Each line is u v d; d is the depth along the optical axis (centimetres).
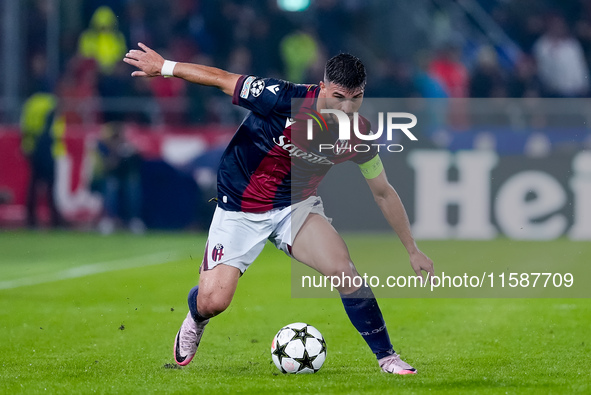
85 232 5441
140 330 2477
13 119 5597
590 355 2081
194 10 6341
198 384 1744
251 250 1872
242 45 6262
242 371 1903
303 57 6350
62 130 5409
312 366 1853
